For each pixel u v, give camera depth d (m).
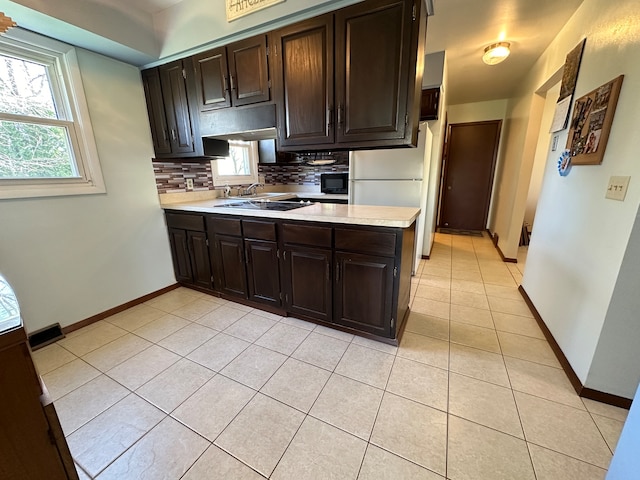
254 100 2.06
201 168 3.07
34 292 1.90
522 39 2.50
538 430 1.25
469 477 1.06
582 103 1.75
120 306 2.41
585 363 1.43
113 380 1.59
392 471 1.08
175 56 2.26
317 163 3.86
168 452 1.18
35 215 1.88
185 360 1.76
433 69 2.86
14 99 1.77
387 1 1.53
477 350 1.81
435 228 5.21
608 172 1.41
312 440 1.22
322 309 2.05
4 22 1.18
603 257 1.39
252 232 2.20
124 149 2.35
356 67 1.69
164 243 2.75
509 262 3.55
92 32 1.83
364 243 1.76
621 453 0.83
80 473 1.10
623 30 1.37
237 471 1.10
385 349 1.83
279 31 1.86
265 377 1.60
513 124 3.92
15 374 0.58
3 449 0.59
